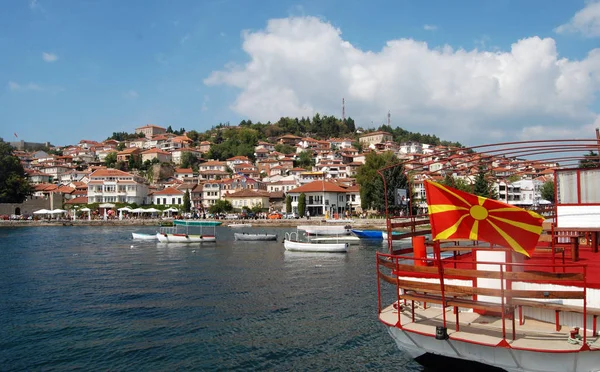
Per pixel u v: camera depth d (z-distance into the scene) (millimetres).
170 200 144750
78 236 79875
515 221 10516
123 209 118562
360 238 70562
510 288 11711
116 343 19438
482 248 12461
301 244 55938
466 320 12531
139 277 35938
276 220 105562
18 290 30547
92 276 36406
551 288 11656
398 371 16344
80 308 25375
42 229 100438
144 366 16969
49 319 23141
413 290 12883
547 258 15539
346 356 17828
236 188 146000
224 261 46531
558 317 11500
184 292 29719
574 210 14398
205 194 146375
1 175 125312
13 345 19234
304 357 17766
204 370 16594
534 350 10359
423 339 12008
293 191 124125
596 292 10867
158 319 23062
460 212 10969
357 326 21641
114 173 139625
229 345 19141
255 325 21953
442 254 23328
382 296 28156
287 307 25391
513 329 10938
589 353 10156
